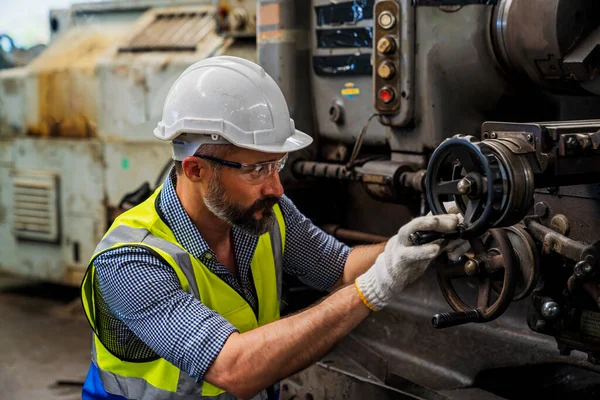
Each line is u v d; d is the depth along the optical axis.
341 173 2.71
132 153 3.94
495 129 1.58
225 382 1.54
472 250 1.70
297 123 2.91
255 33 3.47
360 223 3.06
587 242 1.73
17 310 4.59
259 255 1.83
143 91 3.84
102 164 4.07
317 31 2.83
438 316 1.60
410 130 2.51
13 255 4.56
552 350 2.32
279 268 1.89
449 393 2.34
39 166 4.34
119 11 4.42
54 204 4.29
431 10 2.37
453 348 2.58
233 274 1.80
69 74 4.12
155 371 1.72
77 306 4.54
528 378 2.42
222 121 1.62
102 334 1.74
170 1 4.23
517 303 2.45
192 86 1.68
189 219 1.72
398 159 2.59
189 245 1.72
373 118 2.69
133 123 3.90
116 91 3.95
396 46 2.42
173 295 1.59
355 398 2.32
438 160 1.53
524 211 1.46
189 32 3.91
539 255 1.69
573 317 1.69
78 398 3.37
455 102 2.43
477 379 2.49
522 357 2.39
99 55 4.12
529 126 1.50
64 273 4.36
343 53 2.74
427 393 2.30
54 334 4.17
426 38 2.39
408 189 2.54
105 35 4.31
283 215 1.92
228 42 3.69
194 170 1.66
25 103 4.33
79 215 4.22
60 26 4.65
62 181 4.26
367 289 1.54
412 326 2.72
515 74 2.35
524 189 1.44
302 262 1.96
